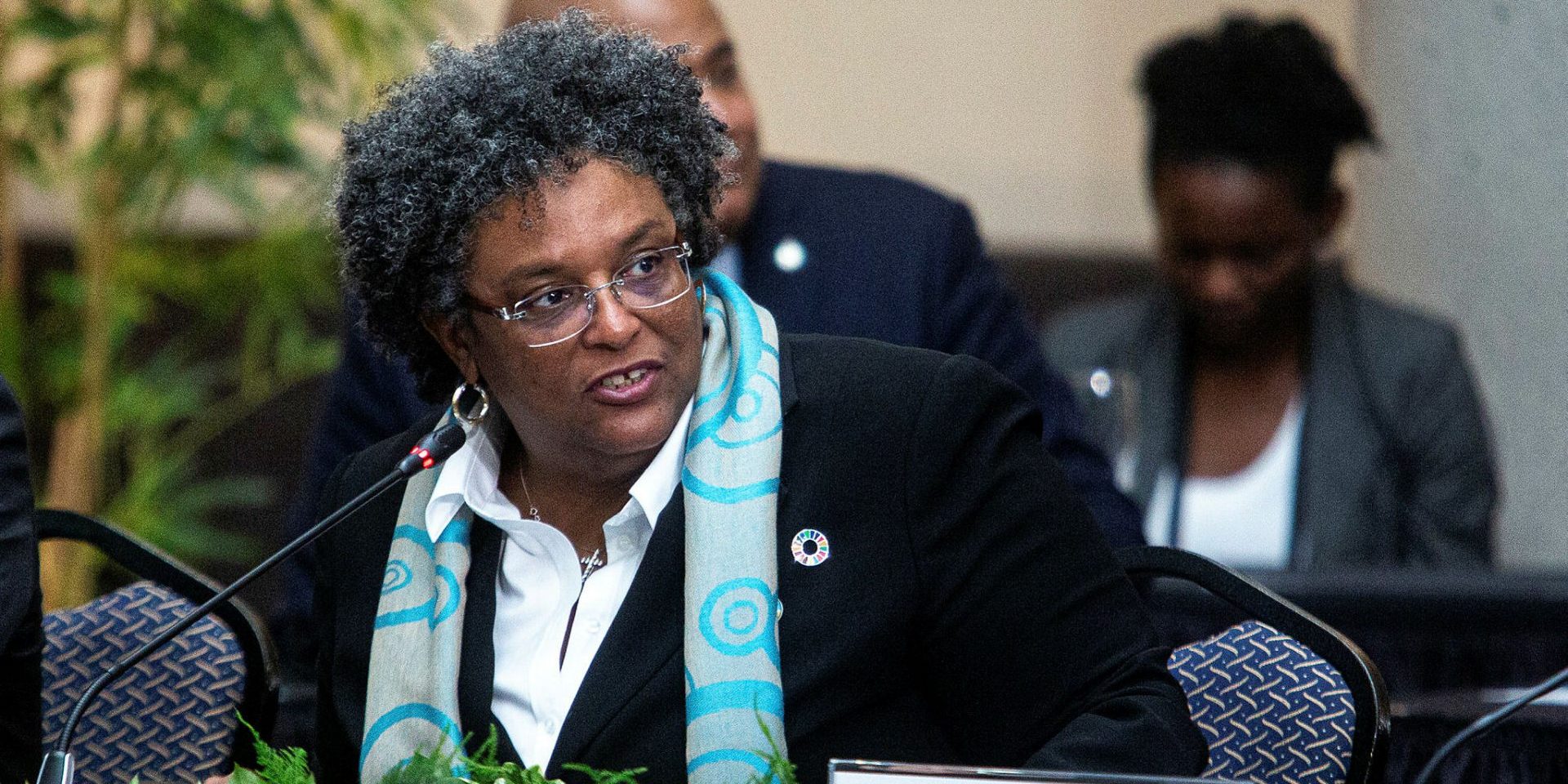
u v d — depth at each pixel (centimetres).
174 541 1661
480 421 709
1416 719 802
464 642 689
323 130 1884
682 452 687
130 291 1655
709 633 644
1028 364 1002
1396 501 1259
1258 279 1259
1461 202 1405
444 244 649
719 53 920
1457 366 1277
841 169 1013
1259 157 1246
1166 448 1294
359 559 729
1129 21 2023
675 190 660
